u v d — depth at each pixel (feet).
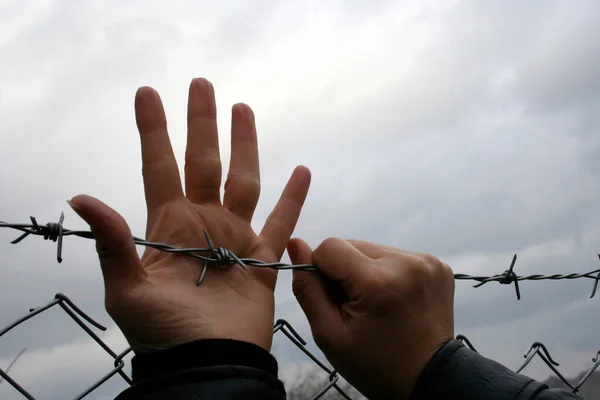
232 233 1.24
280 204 1.35
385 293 1.19
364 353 1.21
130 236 1.00
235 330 1.11
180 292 1.10
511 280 1.62
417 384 1.19
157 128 1.21
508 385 1.12
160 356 1.02
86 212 0.93
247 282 1.21
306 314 1.29
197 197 1.24
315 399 1.52
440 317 1.25
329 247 1.25
